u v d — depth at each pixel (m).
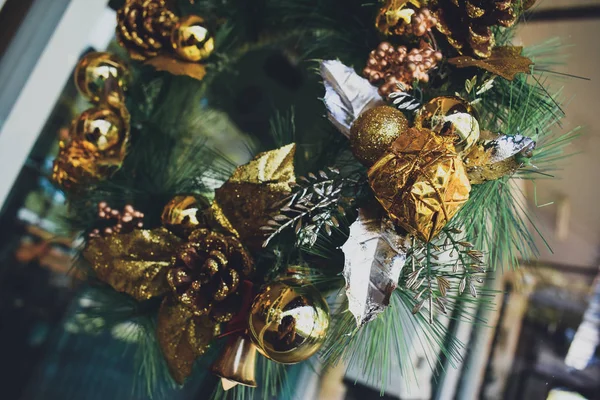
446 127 0.31
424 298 0.33
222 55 0.47
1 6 0.38
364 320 0.32
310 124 0.48
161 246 0.38
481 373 0.51
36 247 0.55
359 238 0.32
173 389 0.50
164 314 0.37
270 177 0.35
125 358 0.59
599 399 0.51
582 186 0.54
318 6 0.44
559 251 0.55
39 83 0.42
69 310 0.59
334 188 0.34
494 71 0.34
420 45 0.35
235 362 0.35
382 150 0.32
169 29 0.42
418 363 0.50
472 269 0.33
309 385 0.52
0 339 0.56
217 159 0.47
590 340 0.52
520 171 0.37
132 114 0.46
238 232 0.36
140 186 0.45
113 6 0.47
